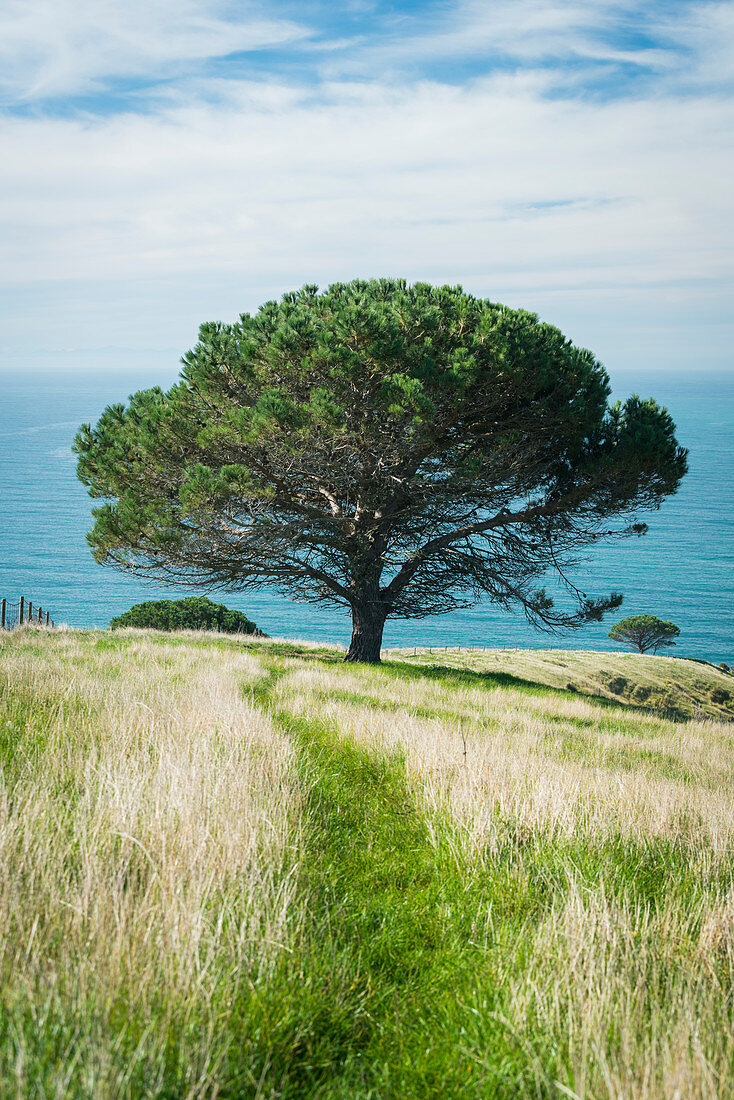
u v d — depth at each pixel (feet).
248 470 49.60
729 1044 8.41
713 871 15.21
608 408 60.39
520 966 10.42
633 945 10.94
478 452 56.49
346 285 58.39
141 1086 7.00
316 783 18.76
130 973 8.54
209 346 52.70
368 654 65.77
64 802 14.17
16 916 9.44
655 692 158.71
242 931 9.57
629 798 19.81
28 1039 7.34
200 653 48.78
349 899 12.59
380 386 49.90
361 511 58.03
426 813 17.07
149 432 53.01
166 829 12.65
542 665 158.61
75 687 26.45
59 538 638.53
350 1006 9.38
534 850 15.06
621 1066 7.98
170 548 54.03
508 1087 8.04
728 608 510.17
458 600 67.56
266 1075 7.97
